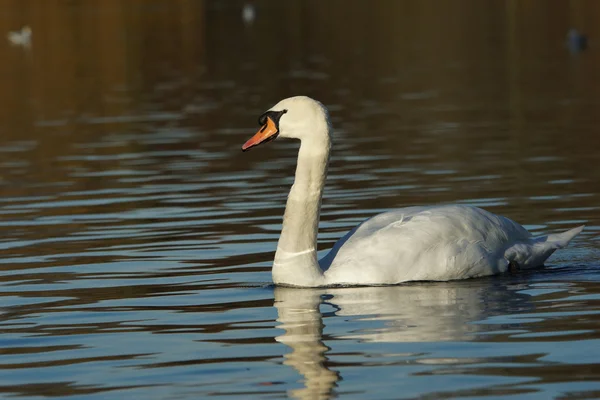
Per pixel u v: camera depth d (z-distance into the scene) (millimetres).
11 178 20234
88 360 9016
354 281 11391
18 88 37125
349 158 20984
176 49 47938
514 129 24266
